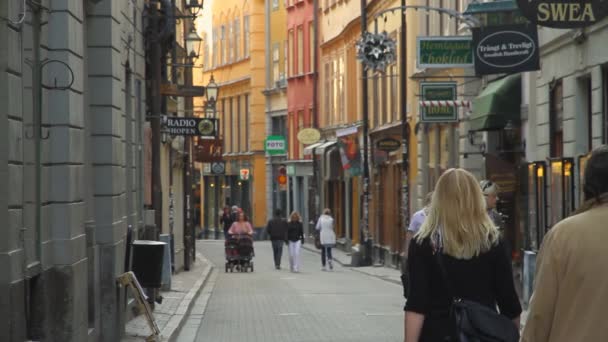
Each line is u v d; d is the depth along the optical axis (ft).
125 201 78.69
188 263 154.20
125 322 75.25
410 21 166.20
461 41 101.35
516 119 108.37
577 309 23.25
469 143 127.54
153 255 71.31
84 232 60.59
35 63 53.21
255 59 315.17
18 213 47.55
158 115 97.19
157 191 97.66
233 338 77.36
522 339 24.09
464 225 30.81
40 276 53.21
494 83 114.52
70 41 56.85
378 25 194.29
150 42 100.53
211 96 181.57
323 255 174.50
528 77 105.40
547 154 99.45
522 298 93.91
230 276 156.25
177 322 81.71
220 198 343.46
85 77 69.00
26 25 50.80
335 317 91.04
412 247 31.32
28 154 51.21
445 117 124.36
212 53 359.05
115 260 69.87
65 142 56.03
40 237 53.11
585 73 87.66
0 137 45.68
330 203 246.27
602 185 24.11
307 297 113.29
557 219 87.30
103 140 69.97
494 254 30.86
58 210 55.72
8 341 45.57
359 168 202.59
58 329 55.36
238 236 168.14
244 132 326.65
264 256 222.28
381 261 190.19
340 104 234.38
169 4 108.68
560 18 74.33
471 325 29.91
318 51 259.19
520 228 106.73
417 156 163.32
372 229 203.00
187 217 155.33
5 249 45.78
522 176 106.22
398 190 175.83
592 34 85.56
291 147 281.33
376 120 196.75
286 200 292.81
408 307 31.07
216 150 193.98
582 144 90.84
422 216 63.93
